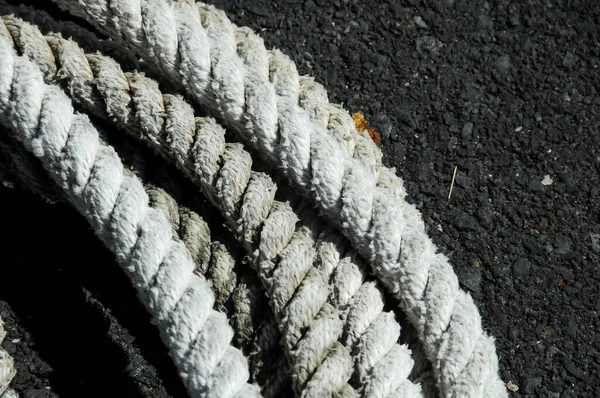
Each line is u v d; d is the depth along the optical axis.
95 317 0.90
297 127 0.84
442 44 0.96
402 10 0.96
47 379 0.89
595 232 0.92
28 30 0.86
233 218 0.85
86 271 0.91
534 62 0.96
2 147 0.87
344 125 0.87
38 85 0.84
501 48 0.96
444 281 0.83
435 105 0.95
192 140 0.85
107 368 0.89
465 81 0.95
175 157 0.86
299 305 0.82
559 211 0.93
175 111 0.85
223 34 0.87
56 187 0.88
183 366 0.82
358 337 0.82
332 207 0.83
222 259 0.86
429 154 0.94
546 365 0.90
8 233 0.91
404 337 0.84
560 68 0.96
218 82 0.84
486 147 0.94
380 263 0.83
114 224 0.83
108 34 0.87
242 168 0.84
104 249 0.91
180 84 0.86
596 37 0.96
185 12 0.86
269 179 0.84
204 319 0.82
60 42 0.86
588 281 0.91
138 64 0.87
